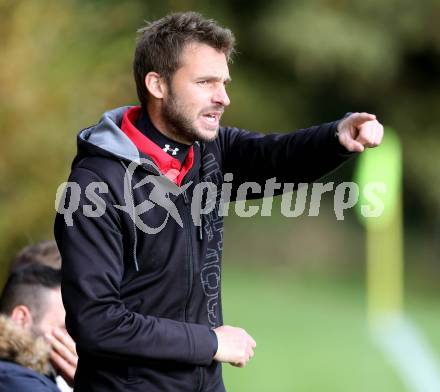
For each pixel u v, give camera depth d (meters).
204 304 10.35
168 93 10.22
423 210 69.75
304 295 54.06
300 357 37.00
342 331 43.03
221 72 10.20
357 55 64.38
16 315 11.60
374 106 69.31
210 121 10.23
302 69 64.56
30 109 21.67
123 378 9.96
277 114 67.44
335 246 67.25
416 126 69.31
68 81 22.20
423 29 65.88
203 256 10.38
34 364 10.83
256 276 60.00
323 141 10.49
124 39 23.77
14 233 21.59
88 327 9.52
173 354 9.69
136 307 10.00
